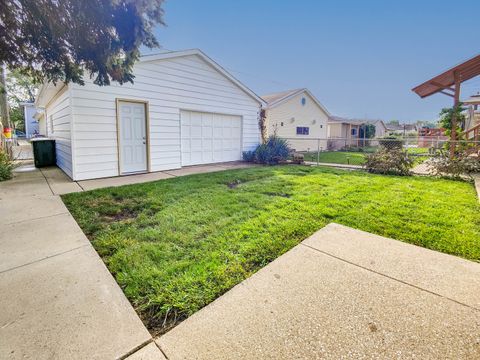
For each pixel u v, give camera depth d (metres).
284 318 1.77
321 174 7.38
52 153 9.20
